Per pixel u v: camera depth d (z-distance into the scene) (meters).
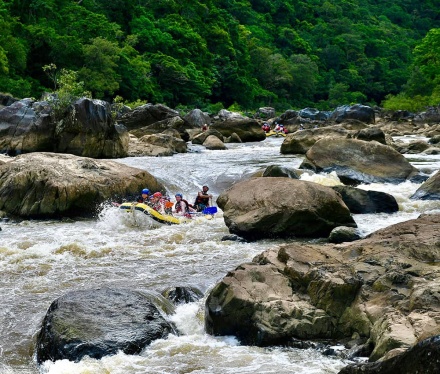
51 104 22.97
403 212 14.41
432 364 4.09
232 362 6.42
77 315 7.05
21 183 14.67
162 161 22.55
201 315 7.77
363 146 18.73
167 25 88.19
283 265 7.80
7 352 6.96
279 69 107.75
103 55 60.72
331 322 6.85
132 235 12.59
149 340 6.86
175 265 10.12
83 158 16.11
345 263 7.64
